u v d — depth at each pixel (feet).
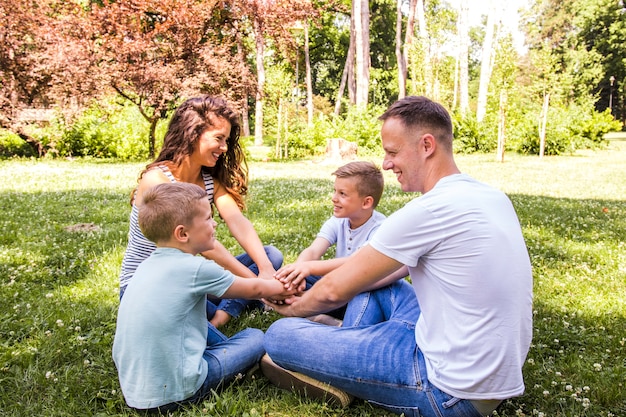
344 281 7.48
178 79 61.41
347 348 7.45
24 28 62.44
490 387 6.42
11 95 62.90
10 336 10.02
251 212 24.47
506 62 65.98
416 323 7.80
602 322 11.27
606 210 26.37
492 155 77.77
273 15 82.69
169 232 7.77
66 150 64.85
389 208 25.46
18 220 22.13
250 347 8.55
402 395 7.13
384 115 7.29
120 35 60.49
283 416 7.63
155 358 7.36
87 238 18.72
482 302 6.34
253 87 69.00
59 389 8.22
